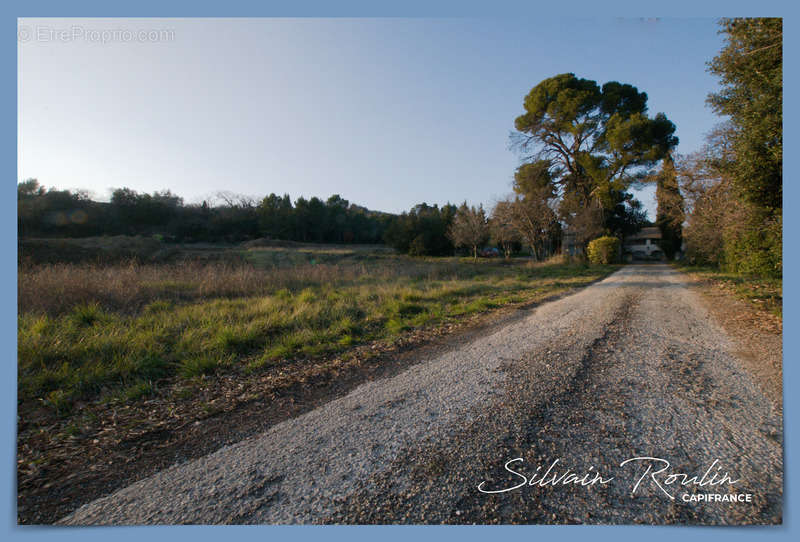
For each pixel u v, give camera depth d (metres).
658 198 27.59
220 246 45.12
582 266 28.12
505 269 25.30
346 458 2.66
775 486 2.30
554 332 6.27
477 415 3.27
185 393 3.92
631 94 34.28
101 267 12.50
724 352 4.96
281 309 7.88
